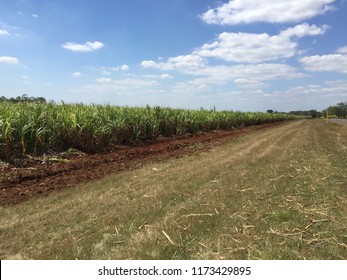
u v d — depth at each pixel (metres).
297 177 7.41
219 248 3.76
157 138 15.09
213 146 13.88
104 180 7.13
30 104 10.13
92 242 4.01
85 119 10.34
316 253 3.65
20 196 5.88
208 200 5.62
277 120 57.75
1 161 7.86
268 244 3.85
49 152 9.28
